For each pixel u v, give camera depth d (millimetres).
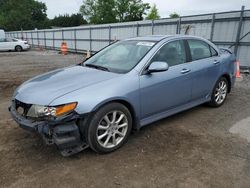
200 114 4793
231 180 2736
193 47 4520
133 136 3795
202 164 3037
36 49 28125
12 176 2807
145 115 3684
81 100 2951
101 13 59344
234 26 10688
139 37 4516
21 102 3121
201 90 4613
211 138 3738
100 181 2721
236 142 3617
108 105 3174
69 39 24859
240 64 10797
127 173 2861
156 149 3402
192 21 12367
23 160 3127
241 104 5484
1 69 11328
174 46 4152
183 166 2994
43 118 2893
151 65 3518
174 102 4086
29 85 3434
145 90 3537
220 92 5207
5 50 23297
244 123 4355
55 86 3221
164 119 4512
